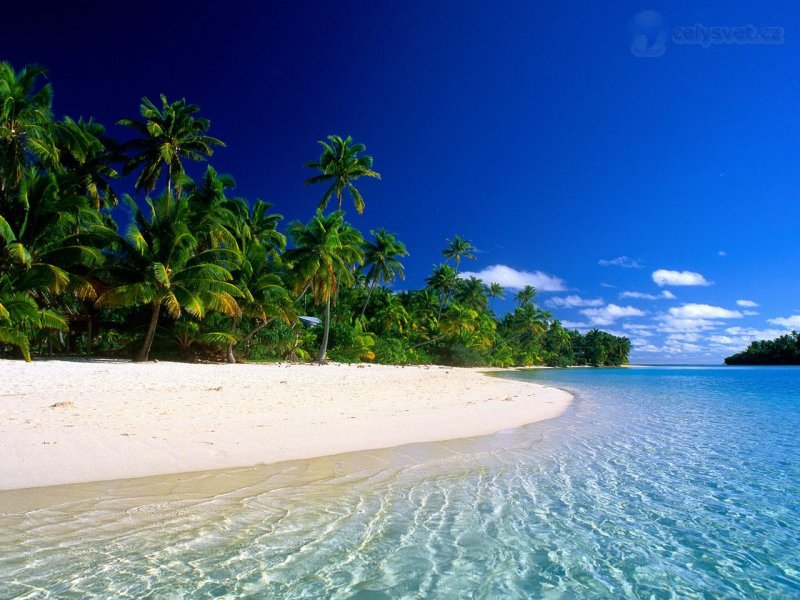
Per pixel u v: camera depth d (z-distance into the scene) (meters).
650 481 7.21
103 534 4.62
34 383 13.80
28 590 3.60
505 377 41.53
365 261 46.06
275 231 33.62
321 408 12.45
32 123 22.78
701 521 5.62
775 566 4.54
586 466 8.01
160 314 28.78
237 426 9.45
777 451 9.51
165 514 5.18
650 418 14.41
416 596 3.80
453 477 7.11
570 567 4.42
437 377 29.41
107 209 31.34
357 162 36.78
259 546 4.54
